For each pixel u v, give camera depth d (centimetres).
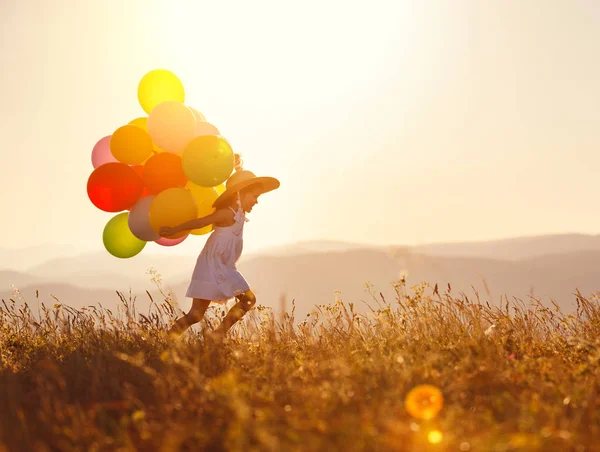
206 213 627
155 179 582
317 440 299
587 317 627
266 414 338
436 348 518
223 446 317
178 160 588
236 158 670
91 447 319
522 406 351
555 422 331
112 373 457
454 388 396
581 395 383
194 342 535
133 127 596
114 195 579
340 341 584
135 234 603
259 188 655
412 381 420
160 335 580
